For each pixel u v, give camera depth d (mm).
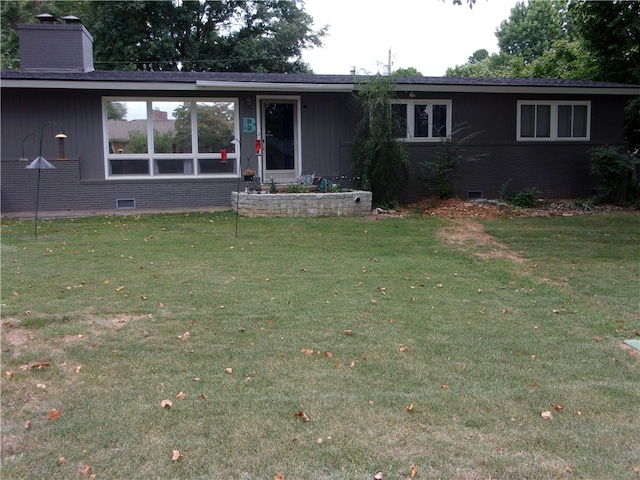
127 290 6527
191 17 27359
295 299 6371
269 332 5297
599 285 7305
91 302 6035
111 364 4477
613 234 10789
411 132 14672
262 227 10891
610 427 3658
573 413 3842
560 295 6844
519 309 6262
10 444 3293
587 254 9156
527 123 15305
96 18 26875
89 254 8398
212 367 4473
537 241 10094
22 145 12922
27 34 13906
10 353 4617
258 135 14000
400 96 14492
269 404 3861
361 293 6703
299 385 4184
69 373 4293
